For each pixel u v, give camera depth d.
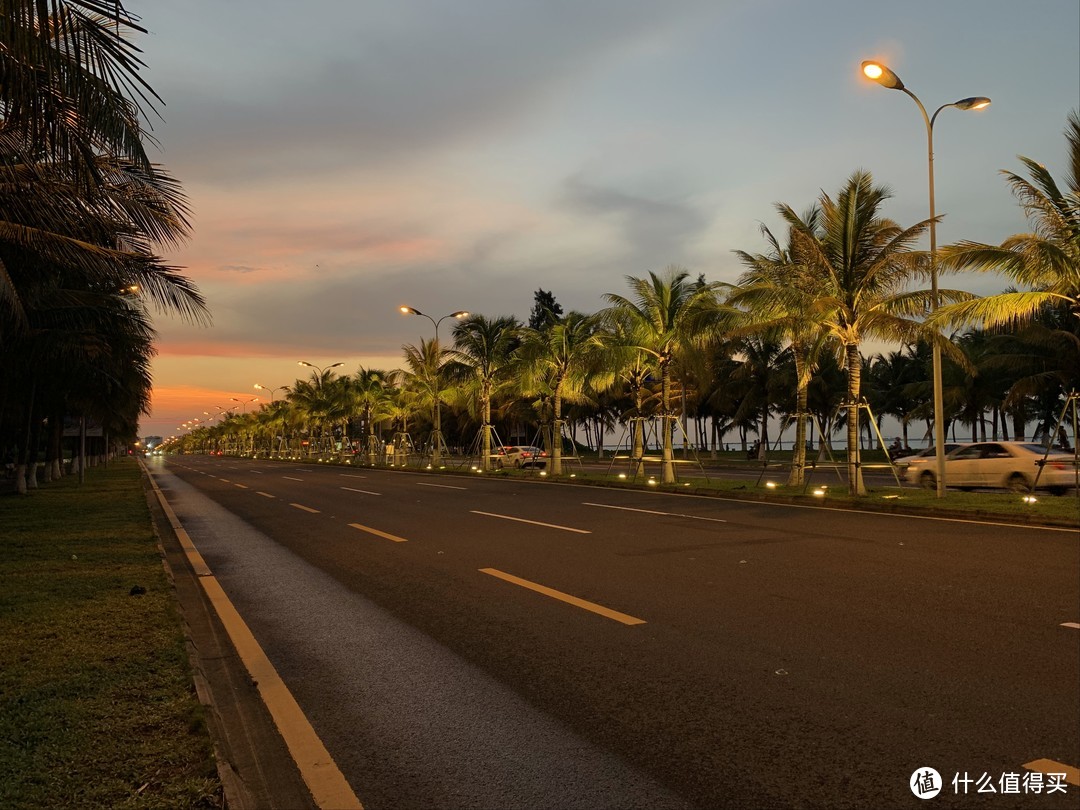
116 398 28.50
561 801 3.52
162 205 11.57
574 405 62.81
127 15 5.86
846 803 3.43
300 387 72.44
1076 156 15.44
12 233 10.00
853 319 18.75
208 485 32.22
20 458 26.03
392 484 29.02
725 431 58.09
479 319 36.56
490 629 6.67
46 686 4.92
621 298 25.86
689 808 3.43
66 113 6.86
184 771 3.67
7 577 8.90
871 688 4.90
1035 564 9.04
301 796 3.65
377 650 6.14
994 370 38.28
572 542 11.72
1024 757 3.85
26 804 3.32
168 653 5.67
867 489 20.31
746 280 21.41
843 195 18.48
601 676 5.30
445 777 3.81
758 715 4.49
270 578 9.59
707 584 8.25
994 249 15.53
